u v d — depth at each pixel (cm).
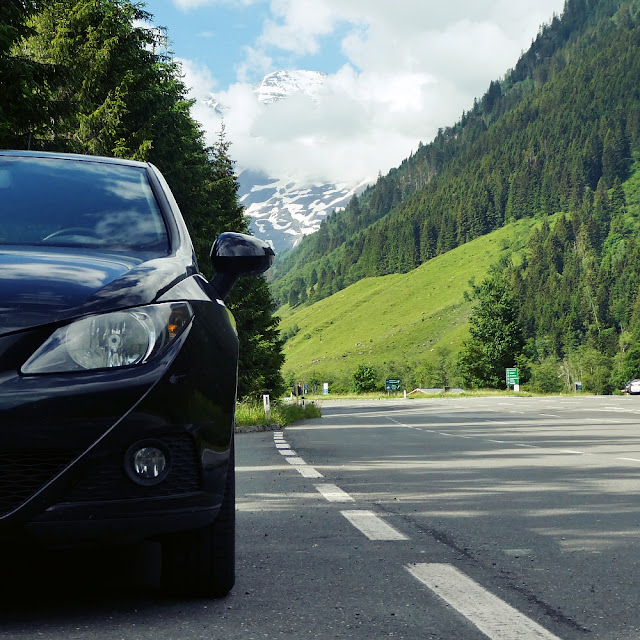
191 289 410
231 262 478
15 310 364
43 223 479
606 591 448
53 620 382
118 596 428
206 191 4231
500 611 407
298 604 419
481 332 13312
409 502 809
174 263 433
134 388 363
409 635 366
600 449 1526
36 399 350
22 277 384
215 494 391
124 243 471
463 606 416
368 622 387
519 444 1688
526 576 485
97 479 359
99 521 359
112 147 3131
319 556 545
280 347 6253
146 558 521
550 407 4353
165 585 423
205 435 384
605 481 988
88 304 372
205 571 417
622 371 19162
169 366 372
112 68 3123
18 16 1809
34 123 1841
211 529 416
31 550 356
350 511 747
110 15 3070
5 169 530
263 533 634
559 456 1368
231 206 5175
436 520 696
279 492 890
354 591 448
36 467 354
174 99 3475
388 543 592
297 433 2259
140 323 375
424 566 512
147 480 367
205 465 384
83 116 2991
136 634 361
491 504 792
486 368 13188
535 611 407
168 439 373
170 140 3328
